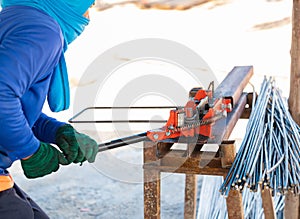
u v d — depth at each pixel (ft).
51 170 6.64
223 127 7.87
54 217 13.87
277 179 7.45
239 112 9.24
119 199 14.75
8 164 6.56
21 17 6.06
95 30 27.94
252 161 7.61
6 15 6.19
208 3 29.89
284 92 20.31
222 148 7.74
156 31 27.30
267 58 23.73
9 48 5.80
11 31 5.99
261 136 8.05
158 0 30.37
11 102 5.85
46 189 15.34
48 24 6.09
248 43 25.44
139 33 27.30
